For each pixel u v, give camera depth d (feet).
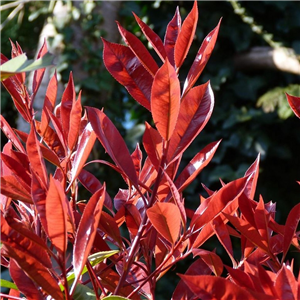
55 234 2.92
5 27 21.16
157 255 3.64
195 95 3.35
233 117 16.17
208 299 2.86
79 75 14.61
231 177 15.47
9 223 2.89
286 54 16.46
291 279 2.90
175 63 3.34
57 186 2.86
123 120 17.19
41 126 3.57
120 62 3.43
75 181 3.53
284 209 16.30
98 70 14.83
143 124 16.79
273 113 16.25
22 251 2.91
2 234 2.91
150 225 3.51
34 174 3.03
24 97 3.42
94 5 15.05
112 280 3.65
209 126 16.58
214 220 3.46
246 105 17.06
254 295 2.86
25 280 3.06
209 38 3.40
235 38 17.06
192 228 3.22
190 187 15.43
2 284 3.26
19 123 14.14
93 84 14.57
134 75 3.42
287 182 16.58
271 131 16.47
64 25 14.83
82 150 3.24
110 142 3.25
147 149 3.38
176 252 3.59
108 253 3.44
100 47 14.98
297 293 2.92
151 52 17.30
